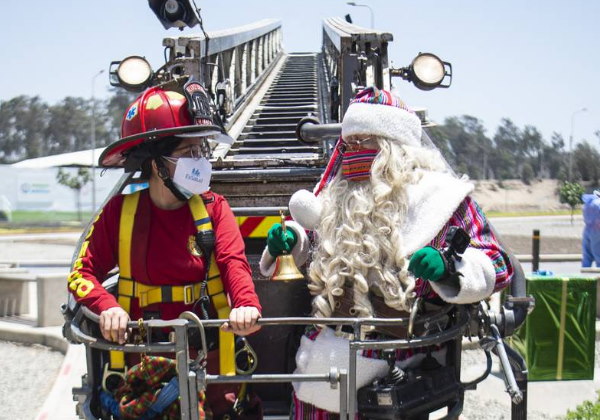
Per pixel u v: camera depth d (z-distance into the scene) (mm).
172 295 3002
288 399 4098
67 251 22375
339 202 3131
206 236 2986
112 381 3023
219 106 6820
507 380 2846
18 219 38406
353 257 2971
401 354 3092
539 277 7047
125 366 3031
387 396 2859
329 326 3102
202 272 3020
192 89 3012
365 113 3059
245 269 2959
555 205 86875
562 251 22250
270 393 4113
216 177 4457
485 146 129750
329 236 3096
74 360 7520
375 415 2928
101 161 3020
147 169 3051
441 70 5520
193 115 2986
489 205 85688
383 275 2951
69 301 3119
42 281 9344
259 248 4297
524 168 111375
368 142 3107
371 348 2732
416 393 2902
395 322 2762
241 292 2855
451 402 3213
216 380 2688
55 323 9414
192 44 5531
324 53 19188
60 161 18078
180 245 2994
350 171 3146
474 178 125812
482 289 2854
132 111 3061
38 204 38781
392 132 3061
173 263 2980
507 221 46281
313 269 3094
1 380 7586
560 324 6992
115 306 2791
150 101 3031
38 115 114438
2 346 8984
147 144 2971
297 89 13766
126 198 3072
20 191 38500
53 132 113500
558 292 6984
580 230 35125
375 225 2998
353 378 2734
